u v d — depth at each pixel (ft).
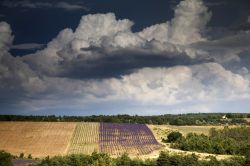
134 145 558.97
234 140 558.97
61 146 554.46
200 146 530.68
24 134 603.67
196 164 407.64
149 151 515.91
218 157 467.52
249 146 506.48
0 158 424.87
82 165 414.41
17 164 431.02
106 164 404.16
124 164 409.28
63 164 413.39
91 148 539.29
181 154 452.35
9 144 559.79
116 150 524.52
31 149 538.88
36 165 416.26
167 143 586.04
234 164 416.46
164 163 408.05
